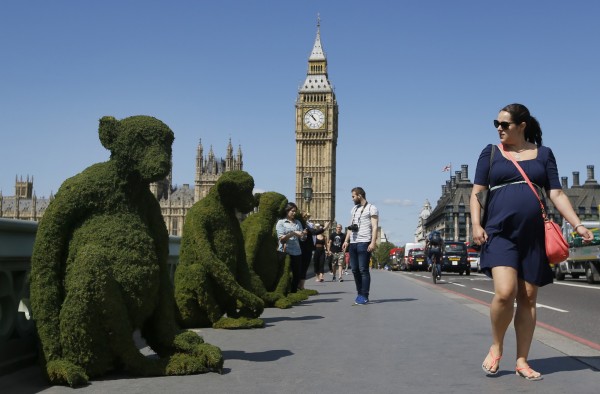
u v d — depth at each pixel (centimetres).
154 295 628
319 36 15362
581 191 16625
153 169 618
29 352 664
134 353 611
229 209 1024
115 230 609
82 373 579
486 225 600
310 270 3516
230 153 16688
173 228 15575
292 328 992
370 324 1041
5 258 618
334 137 15512
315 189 14775
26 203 16850
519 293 606
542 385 578
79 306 579
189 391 559
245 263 1042
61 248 599
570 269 2781
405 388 572
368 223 1442
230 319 986
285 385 585
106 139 627
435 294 1775
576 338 868
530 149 609
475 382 594
